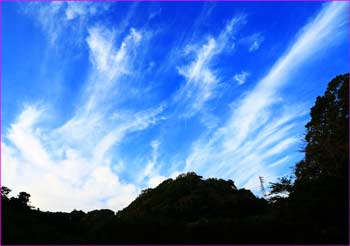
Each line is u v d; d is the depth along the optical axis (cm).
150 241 2750
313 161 4066
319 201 3284
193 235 2783
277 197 4178
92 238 2842
